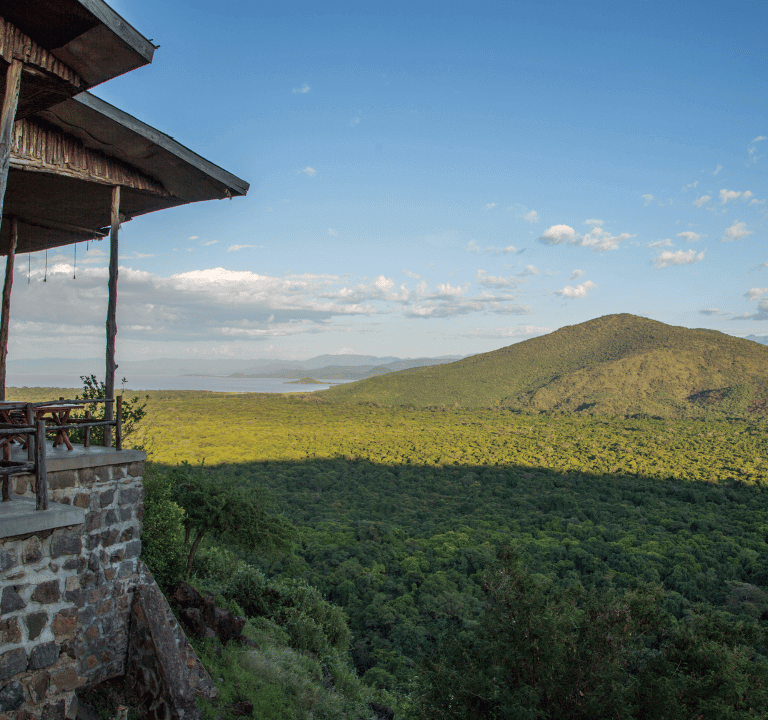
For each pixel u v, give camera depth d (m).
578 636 10.44
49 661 4.41
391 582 43.78
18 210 9.44
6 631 4.19
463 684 10.41
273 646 14.58
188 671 9.02
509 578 11.07
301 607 19.36
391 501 77.69
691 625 10.75
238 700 9.96
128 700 7.49
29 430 4.49
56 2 4.63
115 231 8.06
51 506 4.59
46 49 5.22
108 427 7.75
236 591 17.86
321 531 58.34
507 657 10.27
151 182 8.69
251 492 15.96
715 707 9.27
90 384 12.92
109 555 7.50
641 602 10.43
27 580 4.34
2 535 4.14
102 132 7.32
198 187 8.95
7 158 4.90
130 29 5.13
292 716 10.57
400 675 29.67
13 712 4.17
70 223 10.19
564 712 9.91
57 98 5.78
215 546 20.20
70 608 4.59
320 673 14.59
